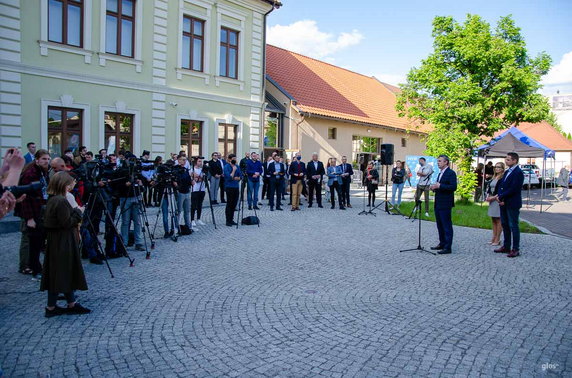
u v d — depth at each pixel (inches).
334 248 350.6
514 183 323.6
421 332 181.2
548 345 169.6
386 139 1166.3
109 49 551.8
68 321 190.7
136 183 322.7
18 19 464.4
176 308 208.2
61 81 502.0
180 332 179.9
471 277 269.4
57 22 500.7
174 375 144.6
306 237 395.9
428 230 447.8
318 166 621.6
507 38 690.2
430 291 239.5
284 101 883.4
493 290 242.4
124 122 574.9
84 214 278.4
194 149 665.0
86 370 147.6
